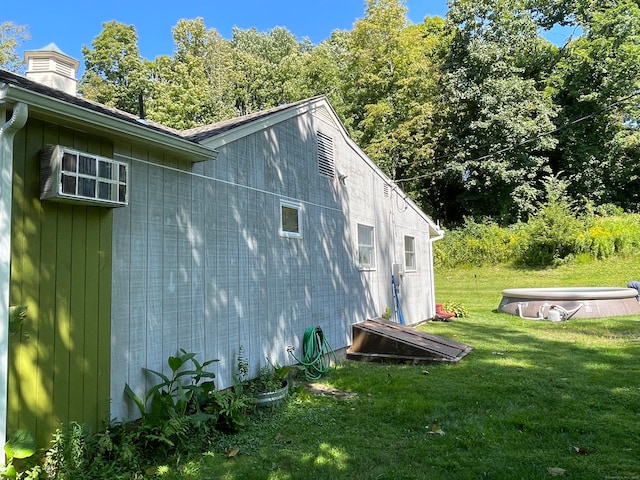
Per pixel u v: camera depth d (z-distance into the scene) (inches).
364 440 144.3
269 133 221.5
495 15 817.5
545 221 688.4
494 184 812.6
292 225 238.7
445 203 929.5
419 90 802.8
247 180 202.5
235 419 151.3
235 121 223.1
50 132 119.4
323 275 266.8
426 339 290.7
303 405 182.1
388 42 810.8
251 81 1131.3
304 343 238.7
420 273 440.5
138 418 141.5
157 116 863.1
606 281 590.6
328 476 119.1
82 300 125.6
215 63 1115.3
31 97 106.0
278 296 219.9
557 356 271.6
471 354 281.7
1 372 103.6
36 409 112.0
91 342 127.6
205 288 173.2
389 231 376.5
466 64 820.6
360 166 331.3
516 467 122.8
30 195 113.7
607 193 812.0
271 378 190.4
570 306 428.1
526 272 681.6
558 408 172.4
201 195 174.4
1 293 104.7
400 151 822.5
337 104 861.2
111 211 136.6
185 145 155.7
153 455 130.1
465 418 163.5
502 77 805.9
